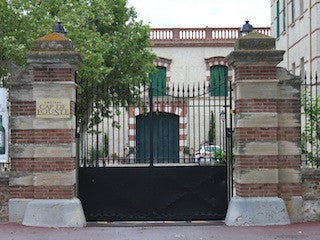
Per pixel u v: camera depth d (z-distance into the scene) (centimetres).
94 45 2464
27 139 1480
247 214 1466
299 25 2947
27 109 1480
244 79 1485
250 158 1481
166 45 4491
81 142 1978
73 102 1495
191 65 4506
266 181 1480
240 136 1484
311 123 1656
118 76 2941
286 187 1507
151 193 1552
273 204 1470
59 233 1359
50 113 1464
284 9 3312
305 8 2800
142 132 2995
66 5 2322
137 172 1553
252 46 1494
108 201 1554
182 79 4497
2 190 1496
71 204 1455
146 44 3052
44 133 1466
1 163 1661
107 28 2978
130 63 2983
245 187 1478
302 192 1515
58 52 1455
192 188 1554
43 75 1467
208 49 4503
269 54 1473
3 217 1493
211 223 1523
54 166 1464
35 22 2178
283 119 1508
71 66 1468
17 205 1477
